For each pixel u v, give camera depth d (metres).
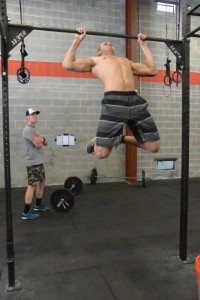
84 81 5.93
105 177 6.22
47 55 5.66
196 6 2.28
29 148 3.72
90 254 2.82
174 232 3.40
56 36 5.68
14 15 5.42
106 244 3.06
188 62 2.52
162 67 6.30
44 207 4.24
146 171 6.44
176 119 6.53
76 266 2.57
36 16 5.55
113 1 5.98
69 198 4.14
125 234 3.34
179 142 6.59
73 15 5.77
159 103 6.37
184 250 2.66
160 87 6.34
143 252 2.86
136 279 2.35
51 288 2.23
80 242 3.11
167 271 2.48
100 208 4.37
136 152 6.22
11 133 5.60
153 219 3.87
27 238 3.22
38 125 5.74
